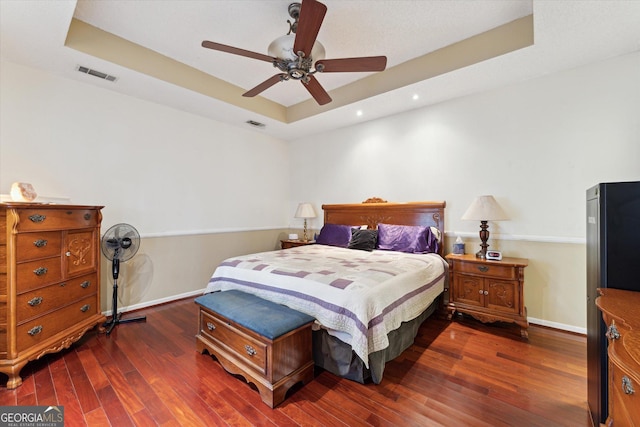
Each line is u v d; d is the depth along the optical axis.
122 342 2.40
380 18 2.27
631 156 2.35
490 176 3.05
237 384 1.82
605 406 1.24
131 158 3.19
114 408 1.58
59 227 2.13
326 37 2.52
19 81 2.49
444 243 3.36
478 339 2.44
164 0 2.07
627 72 2.36
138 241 2.90
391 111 3.70
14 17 1.88
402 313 2.02
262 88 2.41
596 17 1.89
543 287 2.75
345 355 1.85
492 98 3.03
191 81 3.04
